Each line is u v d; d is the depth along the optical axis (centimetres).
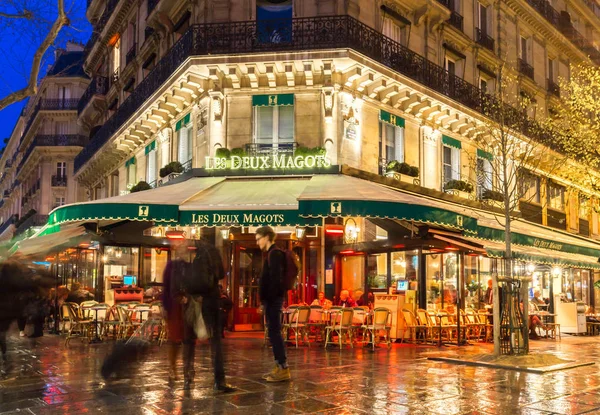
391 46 1650
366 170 1644
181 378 738
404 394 661
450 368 888
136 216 1220
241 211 1250
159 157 1969
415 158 1823
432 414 564
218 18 1647
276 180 1530
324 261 1584
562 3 2897
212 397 623
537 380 781
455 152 2011
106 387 679
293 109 1611
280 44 1531
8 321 859
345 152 1578
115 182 2548
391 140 1761
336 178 1455
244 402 600
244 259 1591
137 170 2188
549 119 2245
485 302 1745
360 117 1636
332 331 1280
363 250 1526
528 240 1514
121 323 1248
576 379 794
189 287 661
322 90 1579
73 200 3878
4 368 828
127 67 2403
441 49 1988
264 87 1614
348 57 1504
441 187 1909
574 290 2350
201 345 1182
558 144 2277
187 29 1702
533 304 1717
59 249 1576
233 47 1559
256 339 1348
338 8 1611
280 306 732
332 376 785
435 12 1928
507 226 1094
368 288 1541
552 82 2689
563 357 1116
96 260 1734
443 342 1360
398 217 1177
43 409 566
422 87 1719
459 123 1964
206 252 667
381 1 1753
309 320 1288
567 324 1850
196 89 1681
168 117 1897
